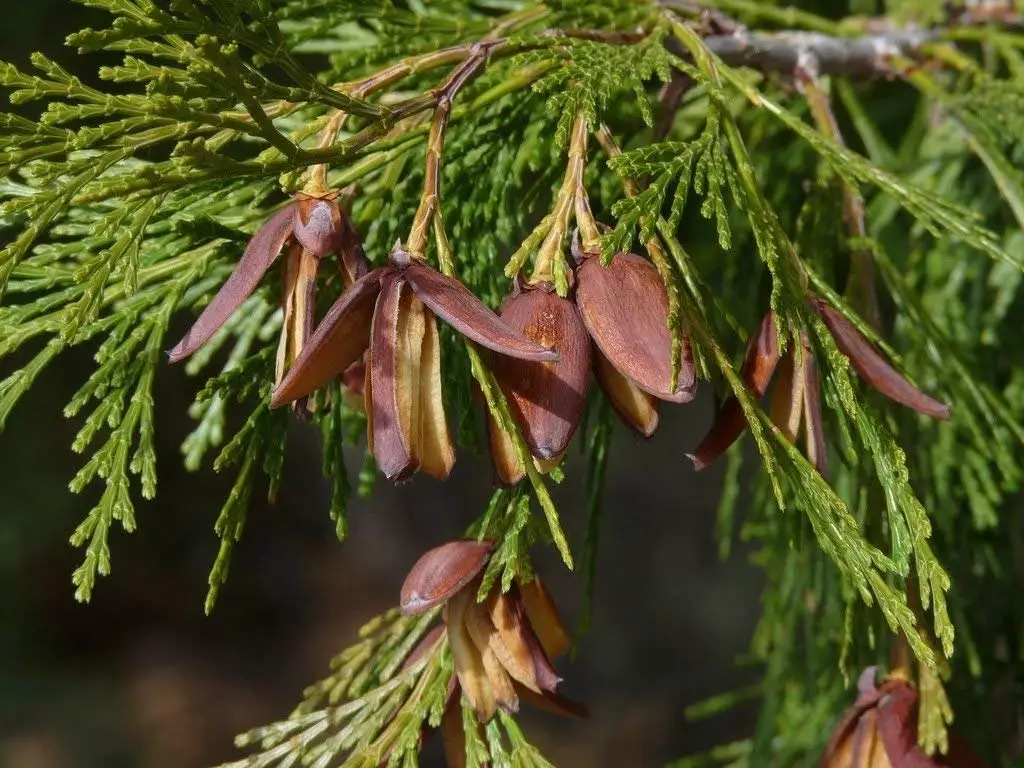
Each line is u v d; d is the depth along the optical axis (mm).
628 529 2025
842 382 395
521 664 396
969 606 498
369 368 376
